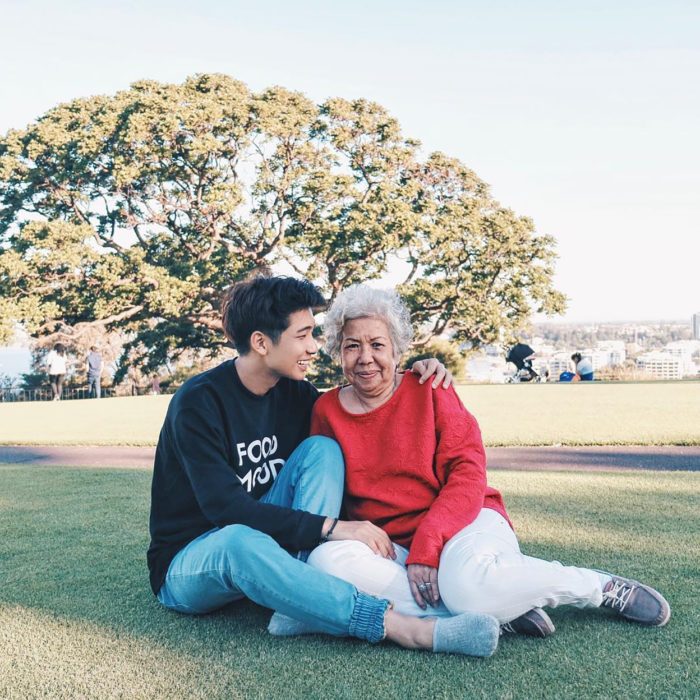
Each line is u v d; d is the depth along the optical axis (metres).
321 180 28.38
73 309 27.47
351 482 2.28
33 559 2.87
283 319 2.19
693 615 2.09
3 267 25.50
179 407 2.19
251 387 2.31
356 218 28.05
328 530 2.06
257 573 1.94
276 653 1.92
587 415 9.00
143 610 2.28
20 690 1.72
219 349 32.50
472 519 2.11
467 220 30.20
